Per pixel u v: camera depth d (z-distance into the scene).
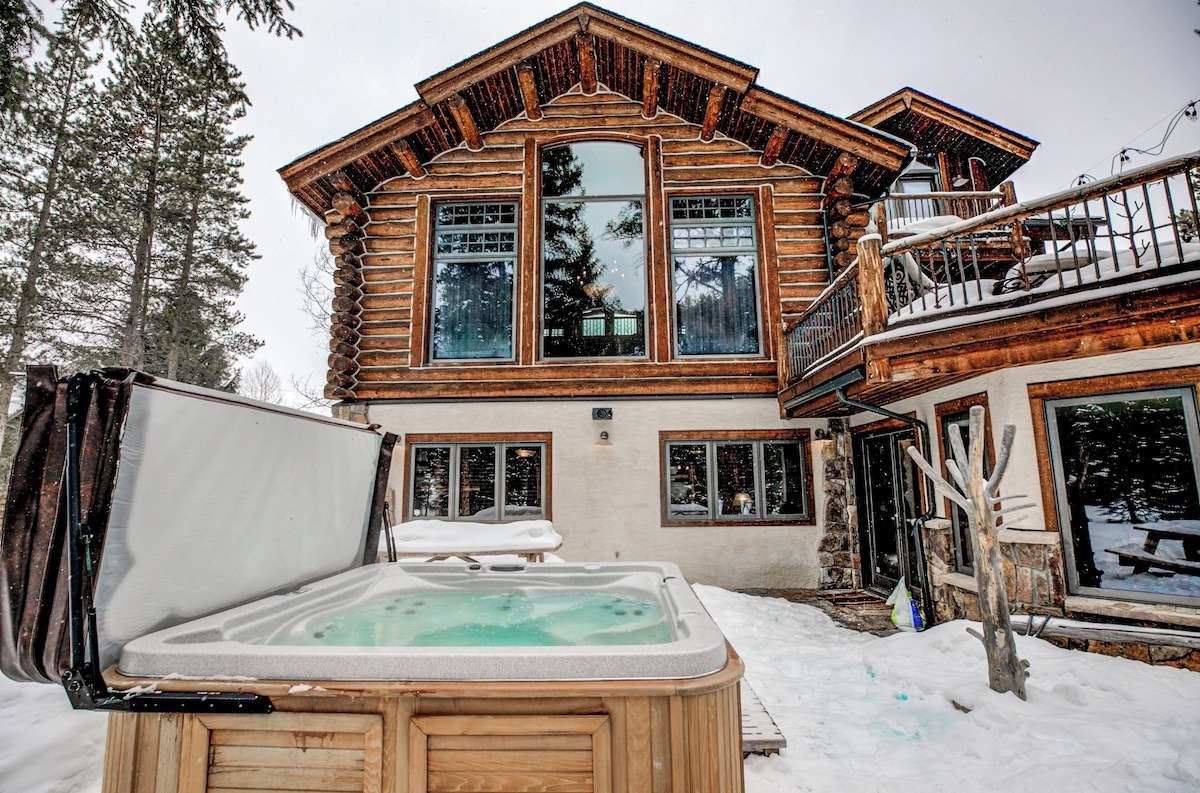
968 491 3.57
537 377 7.48
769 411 7.34
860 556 7.10
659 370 7.46
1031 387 4.51
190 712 1.86
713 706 1.86
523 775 1.82
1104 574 4.19
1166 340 3.61
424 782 1.83
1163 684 3.40
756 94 7.24
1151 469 4.04
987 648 3.43
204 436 2.41
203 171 16.98
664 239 7.82
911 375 4.41
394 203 7.98
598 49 7.69
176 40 4.74
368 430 3.95
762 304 7.71
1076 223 8.24
